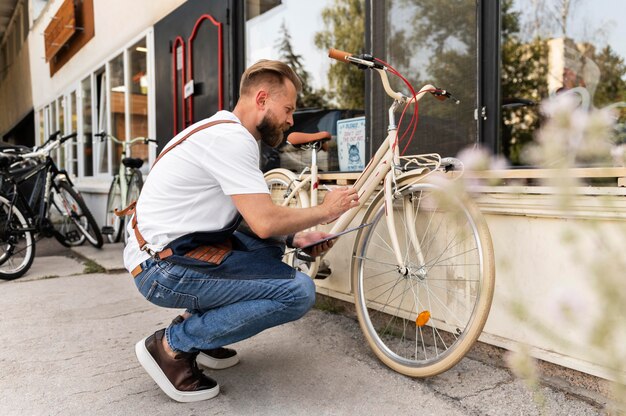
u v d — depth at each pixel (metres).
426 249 2.28
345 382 1.99
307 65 4.17
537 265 1.94
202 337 1.78
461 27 2.38
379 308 2.53
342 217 2.35
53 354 2.30
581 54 3.45
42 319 2.80
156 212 1.73
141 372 2.10
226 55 4.00
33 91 10.95
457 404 1.80
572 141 0.94
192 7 4.43
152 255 1.75
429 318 2.10
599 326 0.93
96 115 7.09
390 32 2.69
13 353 2.31
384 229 2.46
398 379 2.01
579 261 1.04
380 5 2.74
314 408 1.79
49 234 4.68
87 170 7.70
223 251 1.76
